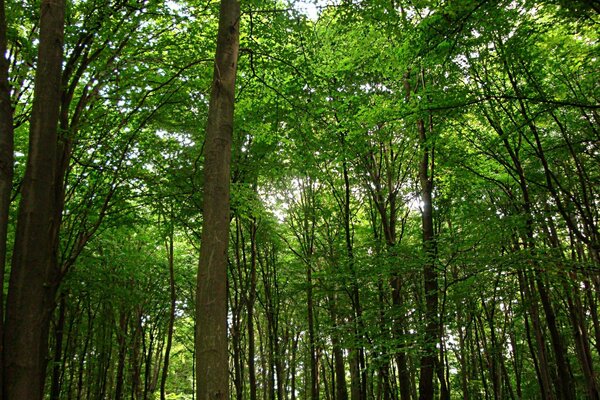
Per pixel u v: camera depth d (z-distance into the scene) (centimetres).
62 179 923
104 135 1070
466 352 2442
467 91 927
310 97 1055
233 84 555
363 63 1200
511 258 957
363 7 849
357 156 1396
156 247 1992
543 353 1702
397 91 1295
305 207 1839
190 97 1125
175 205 1316
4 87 406
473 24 837
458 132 1270
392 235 1412
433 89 1005
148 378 2391
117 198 1186
